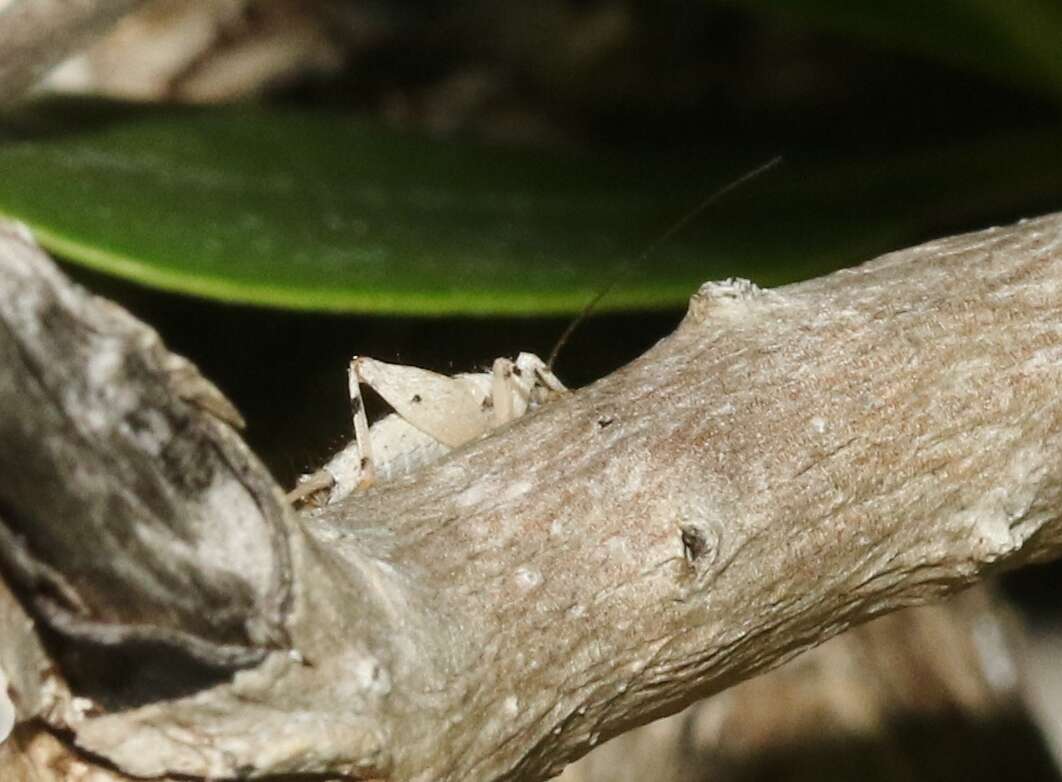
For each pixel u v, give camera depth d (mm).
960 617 152
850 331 107
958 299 108
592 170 151
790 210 144
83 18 140
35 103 148
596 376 156
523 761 100
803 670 148
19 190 125
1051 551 111
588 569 101
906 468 105
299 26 196
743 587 103
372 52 197
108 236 120
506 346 157
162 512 90
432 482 102
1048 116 182
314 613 94
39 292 82
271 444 150
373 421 133
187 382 89
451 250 130
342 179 143
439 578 99
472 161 149
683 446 103
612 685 101
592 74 197
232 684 93
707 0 197
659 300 125
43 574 88
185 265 120
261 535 92
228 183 137
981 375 107
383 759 95
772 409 104
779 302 108
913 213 143
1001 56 151
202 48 192
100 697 92
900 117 186
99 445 86
